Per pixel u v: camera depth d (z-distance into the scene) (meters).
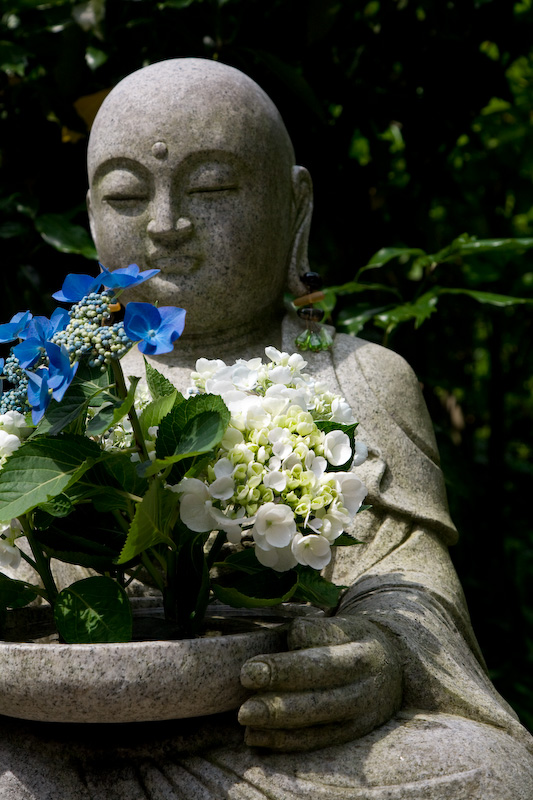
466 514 4.62
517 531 5.81
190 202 2.46
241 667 1.63
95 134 2.56
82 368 1.69
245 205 2.49
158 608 2.18
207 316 2.56
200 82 2.49
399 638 1.96
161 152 2.41
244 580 1.82
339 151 3.82
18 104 3.58
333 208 3.90
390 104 3.83
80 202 3.63
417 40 3.76
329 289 3.47
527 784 1.75
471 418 5.60
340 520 1.67
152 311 1.61
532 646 5.20
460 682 1.95
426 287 4.17
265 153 2.52
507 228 5.12
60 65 3.41
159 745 1.79
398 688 1.88
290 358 1.91
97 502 1.72
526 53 4.18
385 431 2.51
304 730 1.69
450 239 5.07
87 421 1.84
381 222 3.99
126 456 1.70
